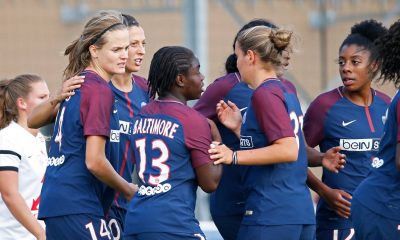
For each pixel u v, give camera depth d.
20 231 21.14
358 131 21.02
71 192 18.28
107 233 18.62
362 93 21.16
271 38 18.33
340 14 54.81
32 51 55.53
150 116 18.30
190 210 18.06
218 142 18.23
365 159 21.05
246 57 18.50
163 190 17.91
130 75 21.59
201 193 36.25
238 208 20.67
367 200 18.41
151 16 54.81
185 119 18.03
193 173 18.19
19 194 20.52
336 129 21.11
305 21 55.09
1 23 55.72
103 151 18.14
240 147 18.91
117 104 21.16
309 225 18.64
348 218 21.12
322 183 20.73
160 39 54.66
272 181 18.33
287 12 55.69
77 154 18.34
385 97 21.59
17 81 21.53
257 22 20.00
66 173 18.34
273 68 18.56
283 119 17.95
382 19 53.41
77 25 55.25
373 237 18.44
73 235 18.25
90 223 18.31
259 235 18.27
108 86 18.53
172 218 17.77
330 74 54.75
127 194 18.59
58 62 55.47
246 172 18.83
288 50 18.56
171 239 17.72
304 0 55.28
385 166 18.34
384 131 18.47
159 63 18.30
